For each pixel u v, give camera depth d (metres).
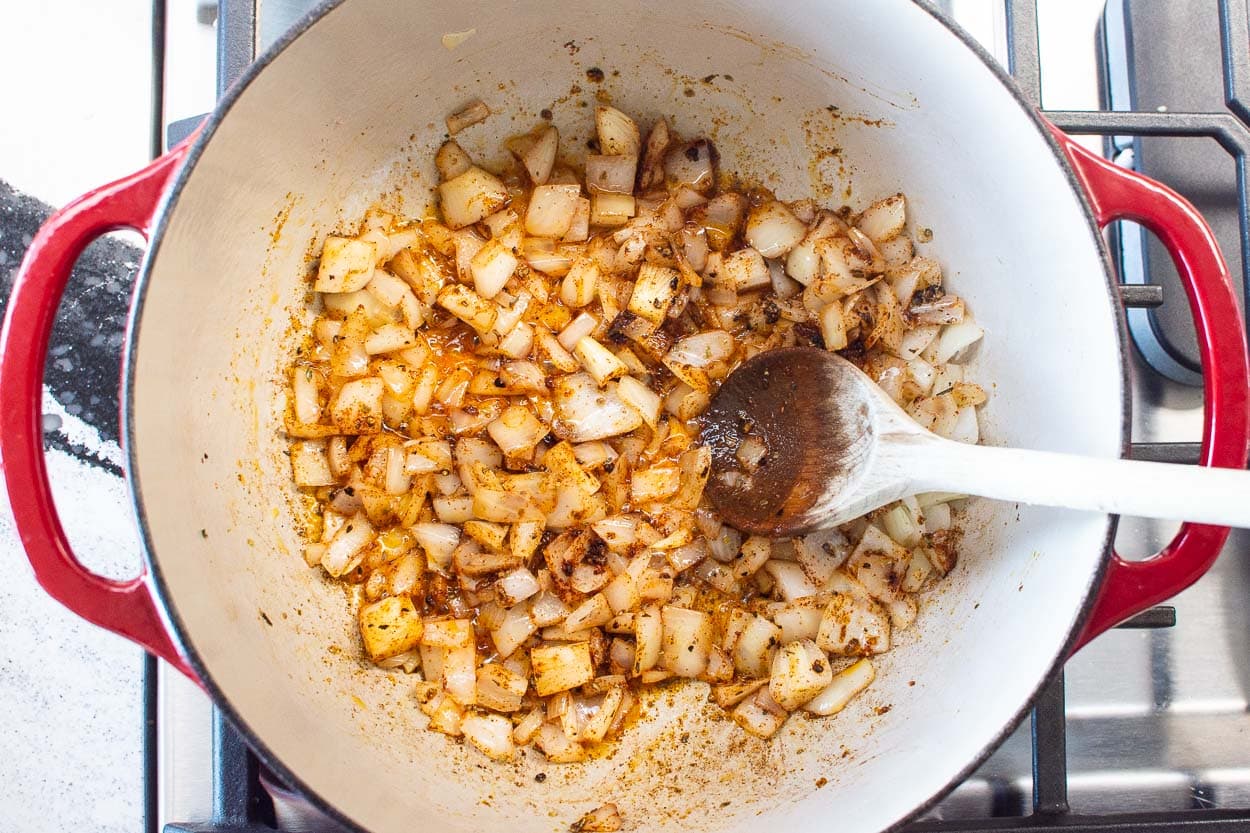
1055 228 0.37
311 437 0.42
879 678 0.43
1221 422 0.36
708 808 0.42
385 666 0.43
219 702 0.35
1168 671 0.46
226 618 0.38
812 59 0.40
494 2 0.39
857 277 0.43
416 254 0.43
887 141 0.42
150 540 0.35
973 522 0.42
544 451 0.43
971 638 0.40
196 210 0.36
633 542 0.43
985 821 0.42
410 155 0.43
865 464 0.40
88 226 0.35
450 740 0.42
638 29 0.41
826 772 0.41
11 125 0.47
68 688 0.47
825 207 0.44
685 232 0.44
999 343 0.41
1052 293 0.38
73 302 0.47
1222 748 0.45
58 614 0.47
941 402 0.43
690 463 0.43
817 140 0.43
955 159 0.40
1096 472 0.35
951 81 0.38
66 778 0.47
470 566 0.42
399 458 0.42
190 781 0.43
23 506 0.35
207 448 0.39
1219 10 0.44
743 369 0.43
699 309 0.44
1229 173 0.45
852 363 0.42
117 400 0.47
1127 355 0.36
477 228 0.44
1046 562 0.38
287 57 0.36
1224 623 0.46
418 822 0.38
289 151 0.39
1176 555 0.37
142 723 0.47
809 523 0.41
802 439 0.42
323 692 0.40
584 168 0.45
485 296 0.43
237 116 0.36
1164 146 0.46
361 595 0.43
